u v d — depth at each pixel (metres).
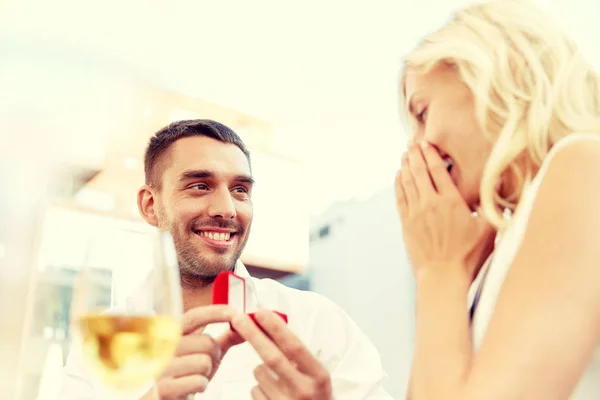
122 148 2.17
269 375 0.78
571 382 0.54
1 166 1.97
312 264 2.48
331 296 2.54
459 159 0.79
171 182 1.76
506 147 0.74
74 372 1.45
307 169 2.47
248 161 1.85
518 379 0.54
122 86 2.24
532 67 0.76
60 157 2.07
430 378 0.61
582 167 0.60
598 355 0.63
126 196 2.12
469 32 0.80
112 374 0.60
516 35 0.78
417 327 0.68
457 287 0.68
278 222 2.35
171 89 2.29
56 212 1.73
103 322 0.59
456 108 0.79
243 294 0.83
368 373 1.62
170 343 0.60
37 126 2.10
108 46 2.25
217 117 2.34
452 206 0.72
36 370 1.60
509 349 0.55
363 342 1.73
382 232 2.50
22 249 1.75
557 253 0.57
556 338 0.54
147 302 0.61
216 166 1.75
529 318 0.56
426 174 0.77
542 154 0.74
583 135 0.64
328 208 2.57
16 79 2.13
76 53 2.20
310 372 0.75
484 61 0.76
